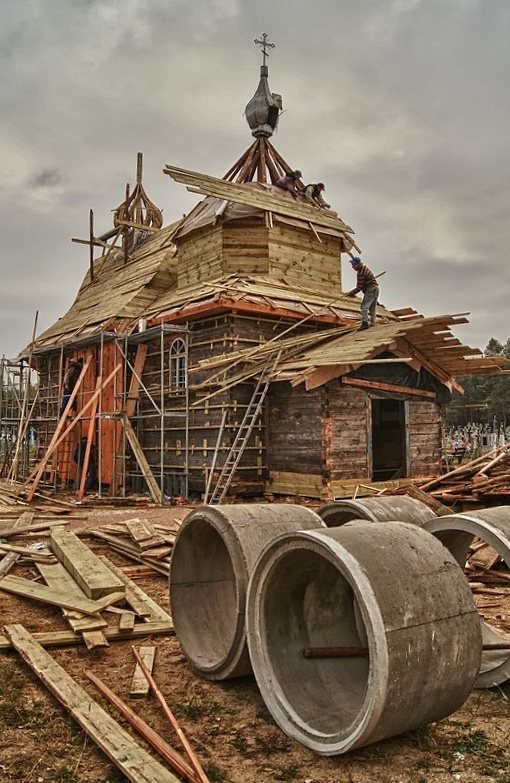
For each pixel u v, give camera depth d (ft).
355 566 12.33
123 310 63.93
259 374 51.16
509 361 52.19
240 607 15.64
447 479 38.11
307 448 49.98
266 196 62.85
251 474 52.85
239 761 12.64
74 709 14.33
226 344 53.67
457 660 12.59
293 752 13.00
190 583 19.16
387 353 51.47
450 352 52.70
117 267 82.64
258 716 14.66
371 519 19.25
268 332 55.77
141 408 61.87
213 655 17.62
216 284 56.70
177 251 67.10
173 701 15.42
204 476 53.72
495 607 23.06
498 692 15.71
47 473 70.90
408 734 13.61
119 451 60.80
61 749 13.04
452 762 12.57
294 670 14.90
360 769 12.28
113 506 50.08
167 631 20.38
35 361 79.71
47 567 27.12
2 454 100.89
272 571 14.51
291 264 63.26
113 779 12.00
